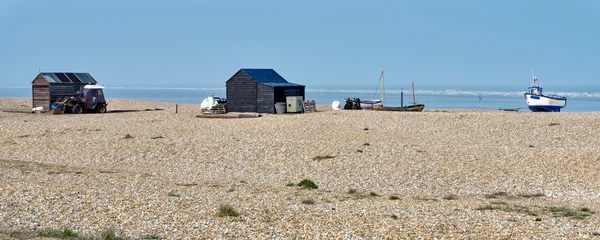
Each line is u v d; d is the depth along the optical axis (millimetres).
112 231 18734
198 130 53688
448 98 173125
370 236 19500
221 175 33281
